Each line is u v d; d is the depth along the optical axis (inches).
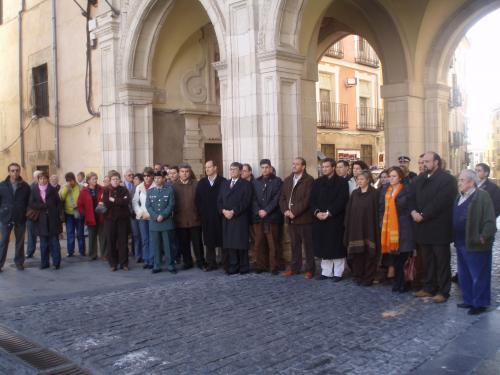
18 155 689.6
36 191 347.6
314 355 174.6
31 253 399.5
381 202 268.1
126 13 461.7
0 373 173.5
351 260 293.1
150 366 168.7
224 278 304.7
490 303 232.5
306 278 298.2
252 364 167.9
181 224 333.1
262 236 316.5
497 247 395.9
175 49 489.1
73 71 555.8
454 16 458.6
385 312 223.8
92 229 386.3
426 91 485.1
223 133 363.3
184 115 505.0
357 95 925.8
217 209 326.0
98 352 182.7
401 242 254.7
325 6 399.9
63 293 275.7
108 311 236.8
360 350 178.1
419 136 481.1
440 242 238.4
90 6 511.8
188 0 442.0
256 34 339.6
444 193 235.9
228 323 212.8
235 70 350.9
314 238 292.0
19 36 669.3
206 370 164.1
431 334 192.7
